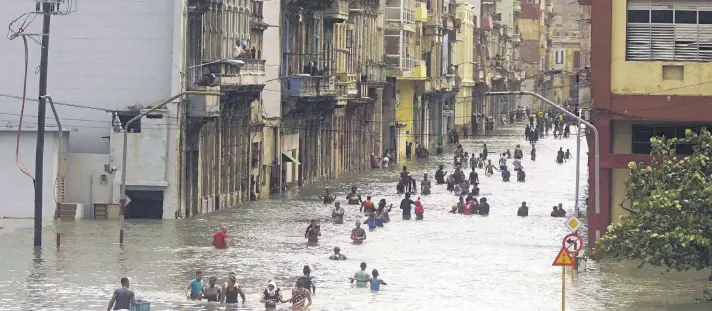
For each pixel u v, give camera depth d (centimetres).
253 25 15300
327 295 8938
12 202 12306
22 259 10094
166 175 12975
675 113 10838
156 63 13100
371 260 10556
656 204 8619
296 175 17275
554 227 13012
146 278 9369
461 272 10006
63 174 12781
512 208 14862
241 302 8525
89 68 13200
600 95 10912
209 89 13250
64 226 12175
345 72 19150
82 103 13225
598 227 10562
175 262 10156
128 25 13138
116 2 13150
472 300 8812
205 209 13850
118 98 13150
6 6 13225
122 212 11012
